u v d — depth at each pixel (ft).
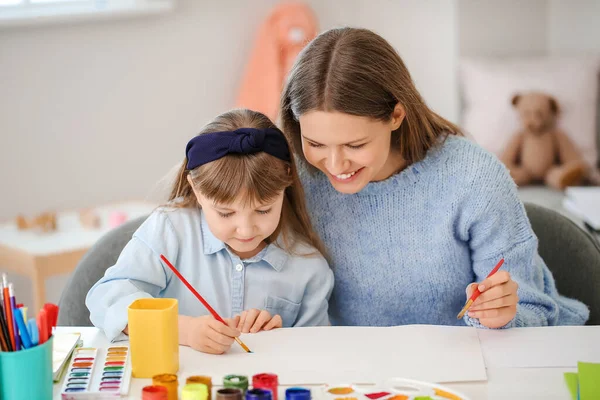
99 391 3.15
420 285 4.62
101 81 8.82
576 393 3.14
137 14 8.88
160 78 9.26
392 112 4.03
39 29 8.34
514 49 10.28
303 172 4.64
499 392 3.18
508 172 4.57
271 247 4.46
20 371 2.96
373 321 4.76
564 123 9.43
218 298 4.41
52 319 3.09
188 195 4.54
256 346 3.67
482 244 4.48
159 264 4.33
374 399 3.09
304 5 10.12
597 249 4.99
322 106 3.83
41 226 7.47
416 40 10.37
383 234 4.58
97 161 8.90
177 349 3.41
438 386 3.19
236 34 9.76
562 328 3.85
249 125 4.22
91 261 4.74
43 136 8.50
